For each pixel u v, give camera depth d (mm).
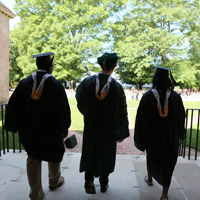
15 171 3131
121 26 35219
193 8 31656
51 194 2510
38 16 33719
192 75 32688
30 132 2146
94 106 2287
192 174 3082
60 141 2270
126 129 2426
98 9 32281
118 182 2836
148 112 2322
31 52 32062
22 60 33500
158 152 2311
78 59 33875
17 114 2246
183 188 2666
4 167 3275
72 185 2742
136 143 2455
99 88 2271
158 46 31016
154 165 2412
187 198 2438
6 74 17844
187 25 33281
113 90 2279
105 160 2328
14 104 2213
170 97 2248
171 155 2311
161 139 2289
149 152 2404
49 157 2197
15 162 3492
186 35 34594
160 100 2242
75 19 32094
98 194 2527
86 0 34375
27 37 33719
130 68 36625
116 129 2342
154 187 2707
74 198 2430
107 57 2326
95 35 34875
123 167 3344
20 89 2188
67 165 3408
